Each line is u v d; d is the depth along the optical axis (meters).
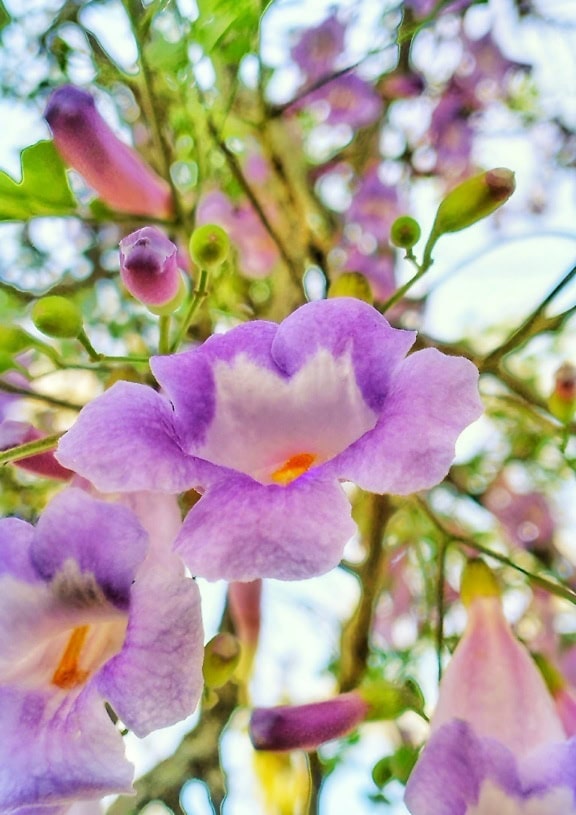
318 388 0.10
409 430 0.09
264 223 0.16
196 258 0.12
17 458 0.11
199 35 0.13
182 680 0.08
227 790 0.17
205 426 0.09
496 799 0.10
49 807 0.09
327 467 0.09
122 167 0.13
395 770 0.14
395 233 0.13
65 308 0.12
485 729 0.11
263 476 0.10
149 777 0.16
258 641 0.16
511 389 0.15
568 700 0.12
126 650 0.09
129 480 0.09
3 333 0.13
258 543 0.08
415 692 0.13
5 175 0.13
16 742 0.09
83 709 0.09
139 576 0.09
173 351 0.12
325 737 0.12
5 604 0.09
